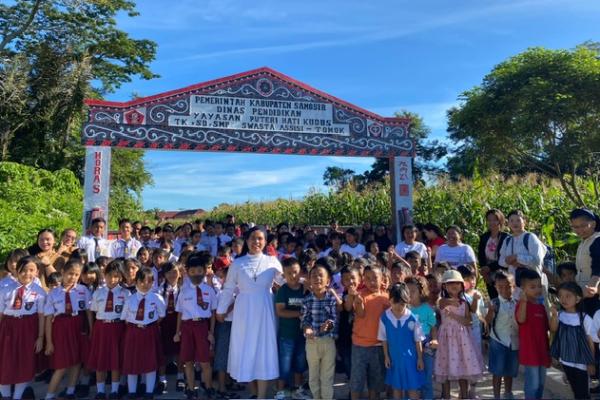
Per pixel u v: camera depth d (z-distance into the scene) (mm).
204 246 10391
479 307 5570
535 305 4973
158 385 5797
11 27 21031
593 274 4941
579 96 10266
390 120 11586
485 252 7020
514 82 11000
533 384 4863
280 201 22109
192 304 5594
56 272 5691
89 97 21250
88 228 9703
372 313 5074
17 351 5145
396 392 4820
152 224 23062
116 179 23609
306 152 11031
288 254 8398
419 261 6977
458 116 12055
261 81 10922
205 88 10609
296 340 5418
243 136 10727
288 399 5398
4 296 5188
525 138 11070
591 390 5402
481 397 5594
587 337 4680
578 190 11891
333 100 11297
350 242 8766
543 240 9398
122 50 23078
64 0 21094
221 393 5617
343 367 6320
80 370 5820
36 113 20484
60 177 17922
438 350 5312
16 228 11352
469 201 11859
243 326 5137
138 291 5527
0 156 19750
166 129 10352
